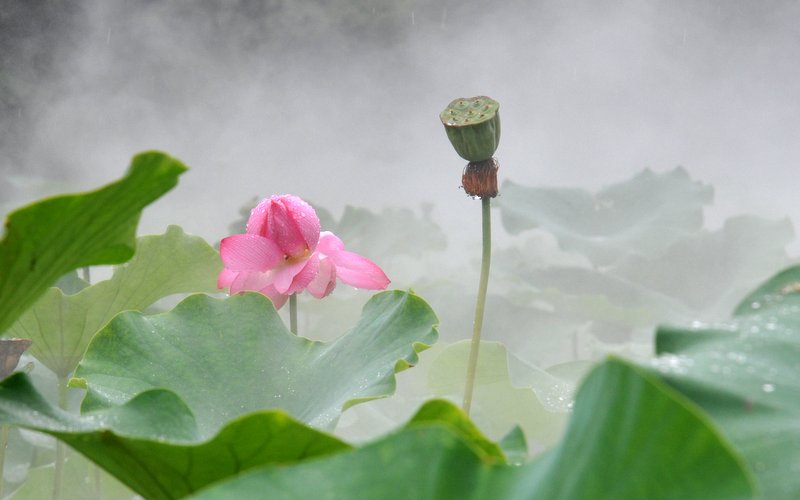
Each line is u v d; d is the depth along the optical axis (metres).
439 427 0.82
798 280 1.14
